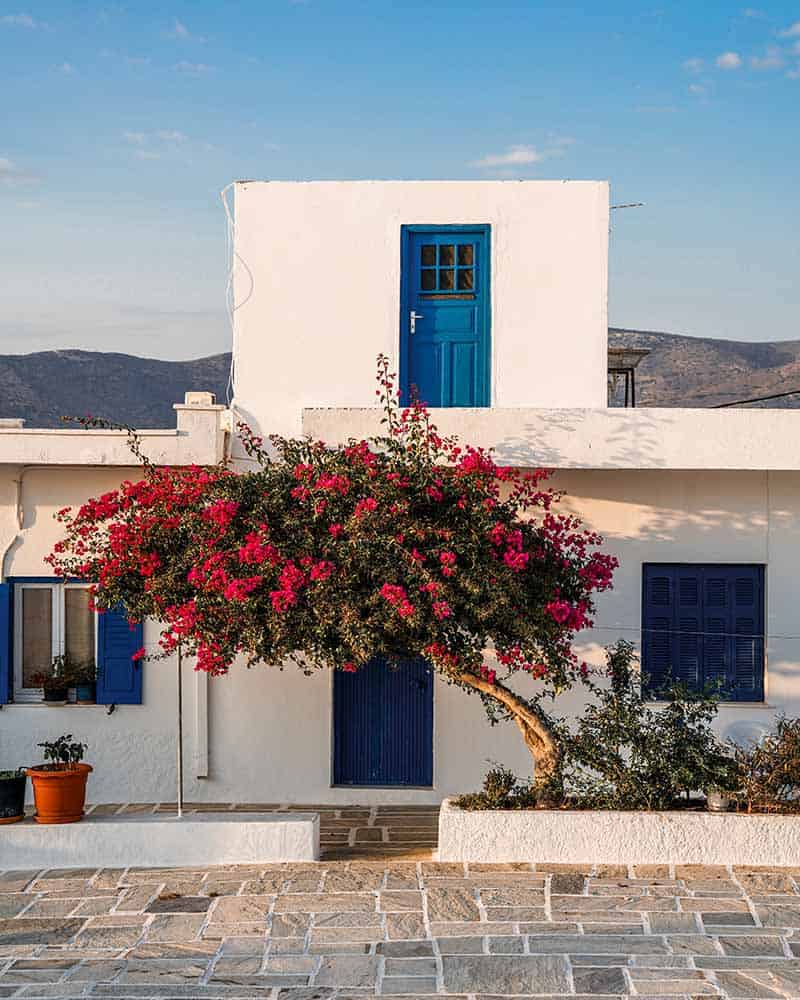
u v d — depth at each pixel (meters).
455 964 7.83
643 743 10.12
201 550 9.91
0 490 12.84
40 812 10.35
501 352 12.98
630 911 8.72
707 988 7.41
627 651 10.84
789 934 8.27
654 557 12.55
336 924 8.58
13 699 12.98
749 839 9.70
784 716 11.89
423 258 13.20
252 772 12.91
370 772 13.02
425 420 11.46
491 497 10.15
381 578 9.55
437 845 11.02
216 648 9.94
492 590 9.57
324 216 13.10
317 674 12.88
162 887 9.45
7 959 8.03
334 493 9.73
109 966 7.89
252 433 13.12
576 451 11.72
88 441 12.30
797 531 12.55
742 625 12.66
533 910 8.76
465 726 12.76
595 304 12.99
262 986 7.54
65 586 12.97
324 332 13.11
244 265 13.16
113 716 12.90
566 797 10.31
